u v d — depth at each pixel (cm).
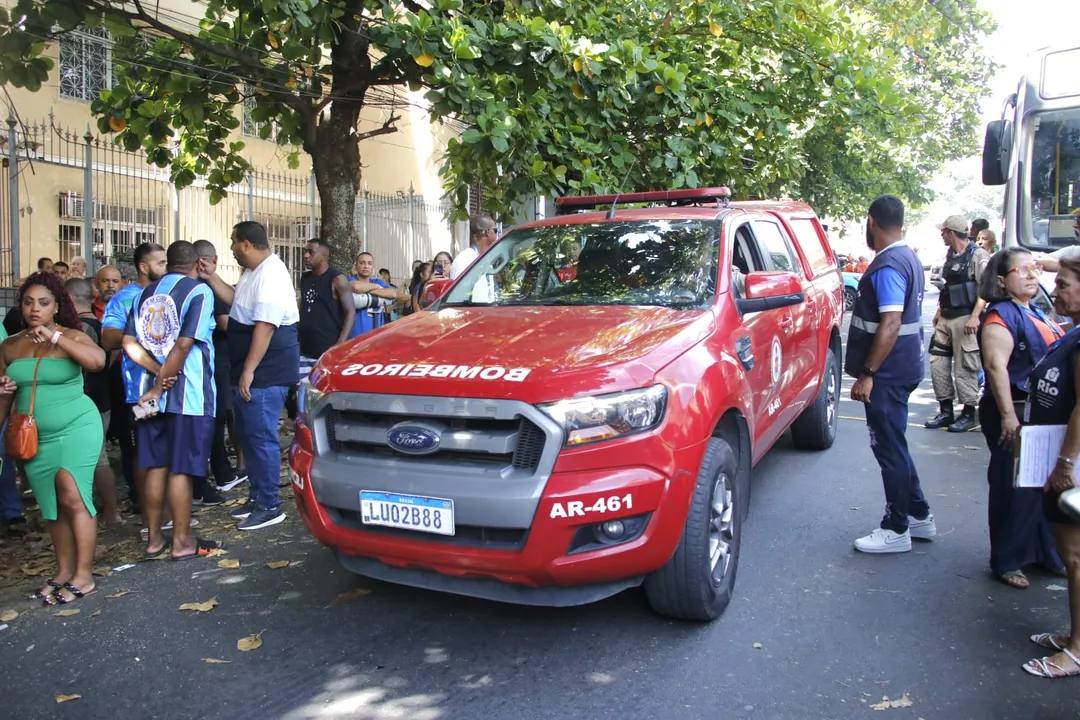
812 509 548
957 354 780
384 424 359
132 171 1044
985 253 757
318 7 629
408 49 643
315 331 692
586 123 789
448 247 1551
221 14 744
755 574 443
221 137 862
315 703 327
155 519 489
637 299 443
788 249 609
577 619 393
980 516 538
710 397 367
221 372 617
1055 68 725
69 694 336
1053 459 346
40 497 431
